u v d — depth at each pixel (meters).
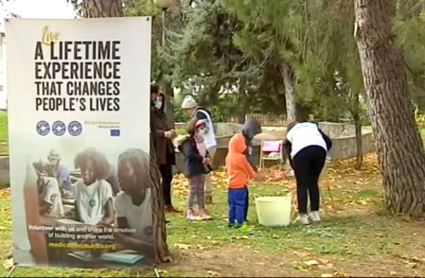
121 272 4.89
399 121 8.23
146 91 4.80
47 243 5.00
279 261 5.65
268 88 16.86
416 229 7.54
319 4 9.66
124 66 4.80
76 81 4.84
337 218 8.37
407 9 7.99
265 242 6.69
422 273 5.37
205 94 17.30
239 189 7.72
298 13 10.20
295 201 9.22
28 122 4.90
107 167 4.89
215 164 14.79
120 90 4.82
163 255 5.31
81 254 4.99
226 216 8.55
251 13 12.05
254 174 7.86
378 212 8.52
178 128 19.67
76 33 4.80
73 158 4.90
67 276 4.79
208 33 16.56
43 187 4.95
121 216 4.93
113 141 4.87
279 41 12.50
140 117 4.83
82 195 4.94
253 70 16.45
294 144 8.13
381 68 8.18
